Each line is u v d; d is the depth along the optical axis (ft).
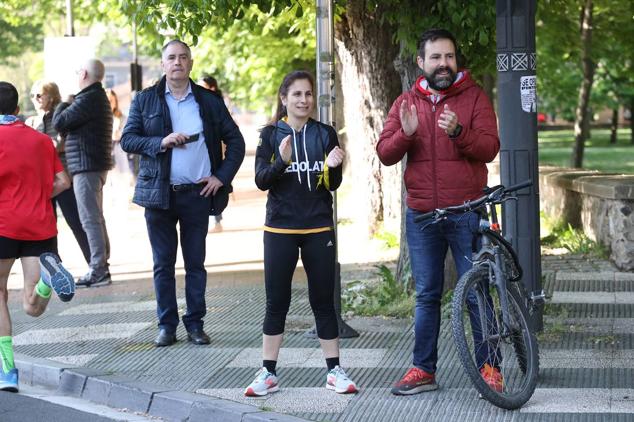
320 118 30.19
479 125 23.80
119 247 55.88
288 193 24.57
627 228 41.14
